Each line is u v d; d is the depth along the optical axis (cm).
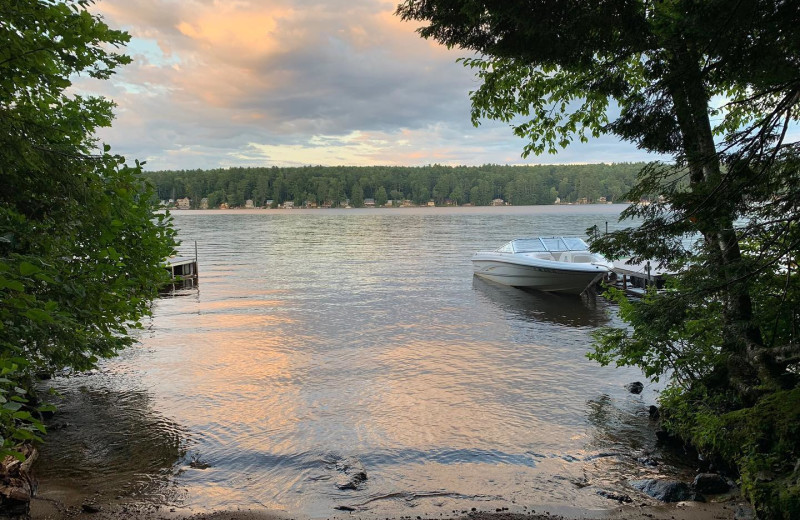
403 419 737
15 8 352
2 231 386
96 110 593
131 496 532
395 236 5250
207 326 1376
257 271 2645
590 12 430
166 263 691
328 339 1224
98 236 493
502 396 830
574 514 490
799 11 371
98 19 439
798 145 425
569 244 2233
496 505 512
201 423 724
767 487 433
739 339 599
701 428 602
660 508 500
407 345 1166
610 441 669
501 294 1923
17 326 353
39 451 637
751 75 429
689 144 560
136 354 1091
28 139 399
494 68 787
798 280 616
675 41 473
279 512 500
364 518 488
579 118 837
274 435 685
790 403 491
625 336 750
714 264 558
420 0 507
